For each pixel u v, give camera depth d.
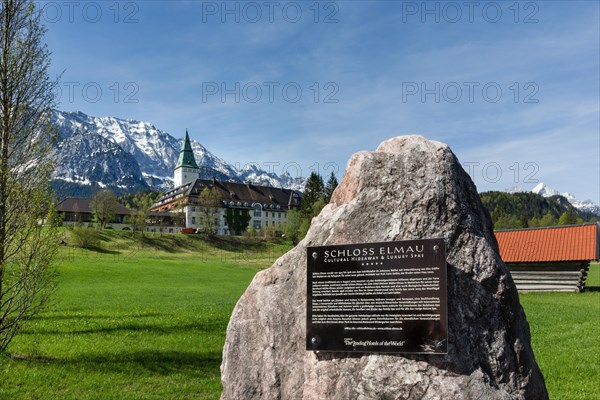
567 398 10.17
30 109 12.95
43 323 19.58
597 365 12.91
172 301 30.45
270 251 118.56
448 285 5.80
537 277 38.94
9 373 11.76
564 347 15.36
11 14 12.73
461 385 5.44
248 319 6.93
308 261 6.52
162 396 10.85
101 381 11.64
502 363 5.56
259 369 6.64
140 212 124.19
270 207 182.38
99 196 129.25
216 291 39.47
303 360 6.38
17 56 12.66
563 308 26.39
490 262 5.88
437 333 5.68
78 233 93.81
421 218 6.07
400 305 5.93
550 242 39.03
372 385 5.80
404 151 6.52
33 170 12.95
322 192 148.25
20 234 12.68
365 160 6.66
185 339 16.70
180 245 115.00
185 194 175.75
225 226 169.00
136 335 17.27
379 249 6.14
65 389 11.02
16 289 12.92
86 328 18.50
